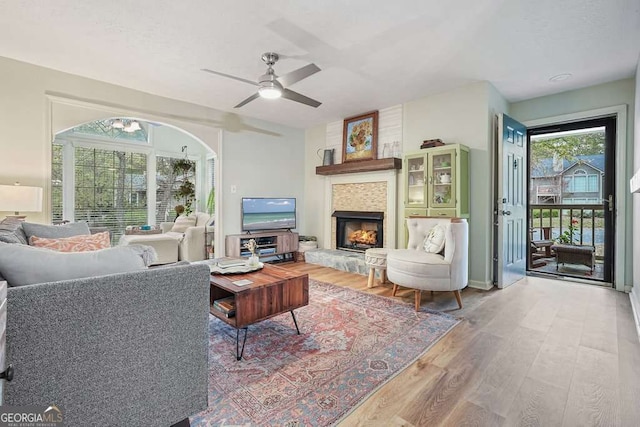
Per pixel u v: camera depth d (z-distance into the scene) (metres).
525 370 1.81
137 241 4.49
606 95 3.55
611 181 3.66
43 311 0.94
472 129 3.66
